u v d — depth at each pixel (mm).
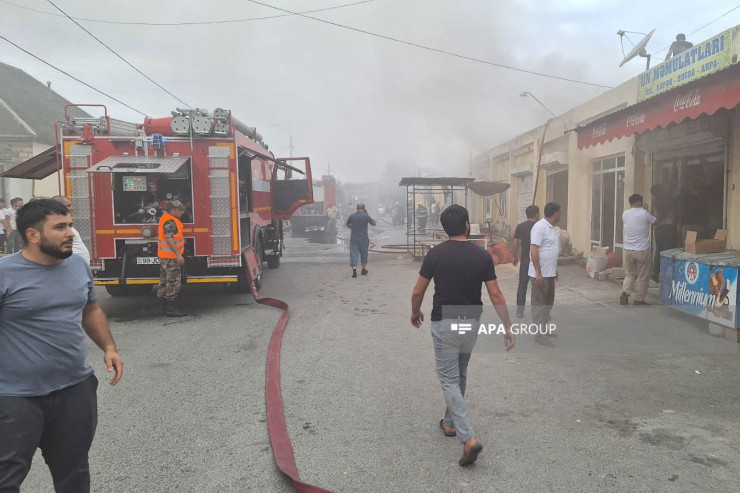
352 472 3082
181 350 5762
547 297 5652
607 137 7566
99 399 4328
